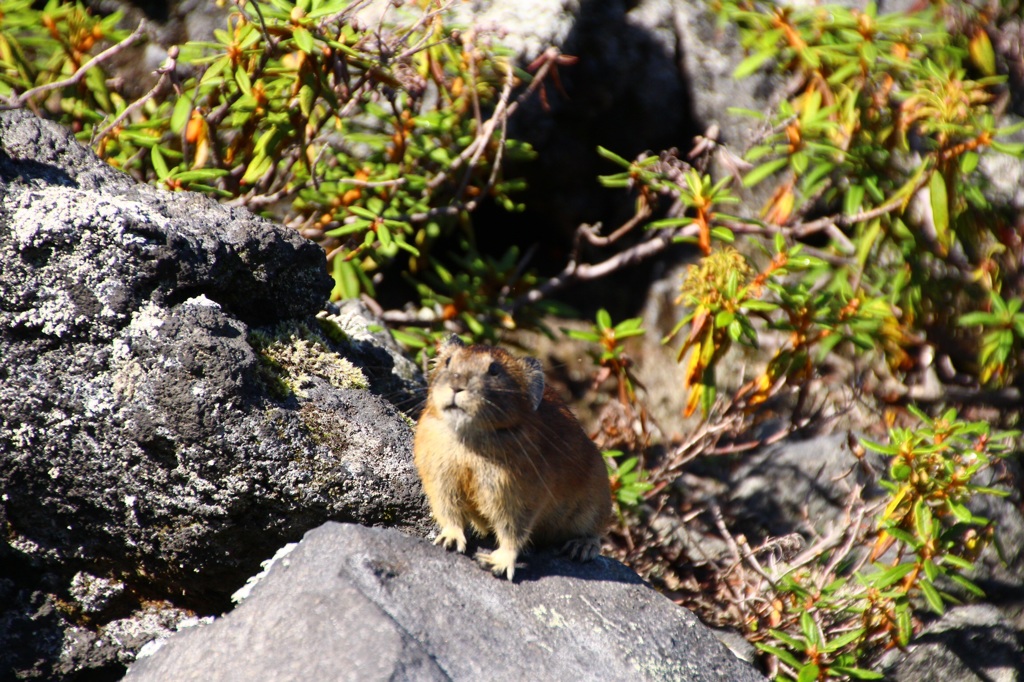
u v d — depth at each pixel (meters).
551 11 15.18
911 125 14.19
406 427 8.73
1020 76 16.77
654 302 16.56
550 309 14.89
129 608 8.21
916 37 14.36
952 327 15.55
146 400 7.70
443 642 6.83
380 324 12.60
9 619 7.77
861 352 15.30
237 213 8.98
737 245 15.98
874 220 13.53
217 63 11.34
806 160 12.89
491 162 13.98
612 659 7.21
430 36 12.16
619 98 16.16
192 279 8.20
